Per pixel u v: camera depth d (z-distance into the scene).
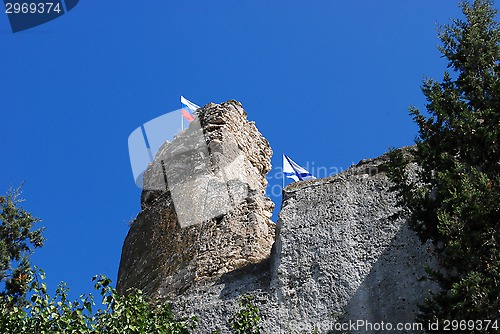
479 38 18.05
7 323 15.57
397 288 17.30
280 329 17.73
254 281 19.25
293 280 18.50
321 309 17.72
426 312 15.17
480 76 17.75
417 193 16.67
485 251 15.09
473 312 14.38
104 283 16.36
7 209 22.19
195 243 22.47
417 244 17.72
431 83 17.70
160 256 23.09
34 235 22.03
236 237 22.14
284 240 19.30
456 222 15.39
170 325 17.00
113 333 15.81
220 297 19.30
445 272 16.88
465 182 15.57
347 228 18.83
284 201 20.27
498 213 15.37
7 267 20.75
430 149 16.84
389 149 17.58
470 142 16.70
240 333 17.16
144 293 21.83
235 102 28.02
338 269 18.19
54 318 15.62
